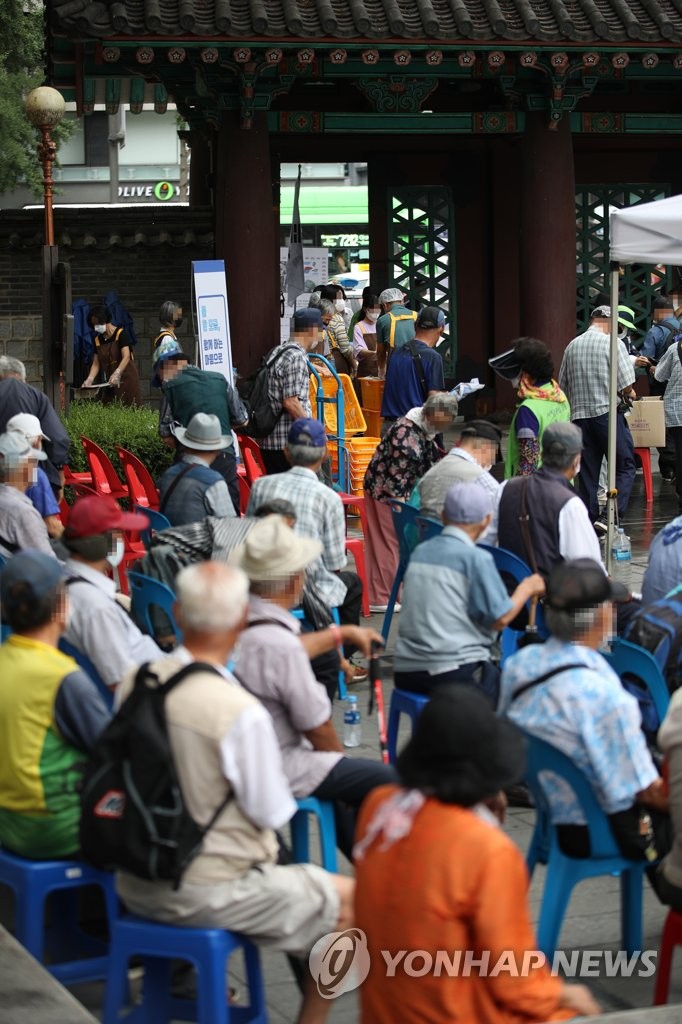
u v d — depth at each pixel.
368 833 8.10
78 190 123.56
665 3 33.97
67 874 10.63
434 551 14.85
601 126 39.22
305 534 17.61
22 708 10.49
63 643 12.82
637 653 12.93
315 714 11.58
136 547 23.91
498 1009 7.87
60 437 22.16
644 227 19.97
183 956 9.50
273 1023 11.08
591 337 27.92
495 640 15.70
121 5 30.98
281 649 11.49
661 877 10.78
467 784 7.84
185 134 45.44
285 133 37.44
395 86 36.38
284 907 9.66
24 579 10.61
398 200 41.38
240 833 9.48
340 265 73.81
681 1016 8.97
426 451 22.44
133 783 9.20
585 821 11.16
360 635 12.80
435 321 25.61
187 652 9.88
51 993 9.79
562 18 32.50
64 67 38.75
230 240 34.69
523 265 36.66
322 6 31.89
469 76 36.44
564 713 10.97
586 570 11.19
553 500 16.83
